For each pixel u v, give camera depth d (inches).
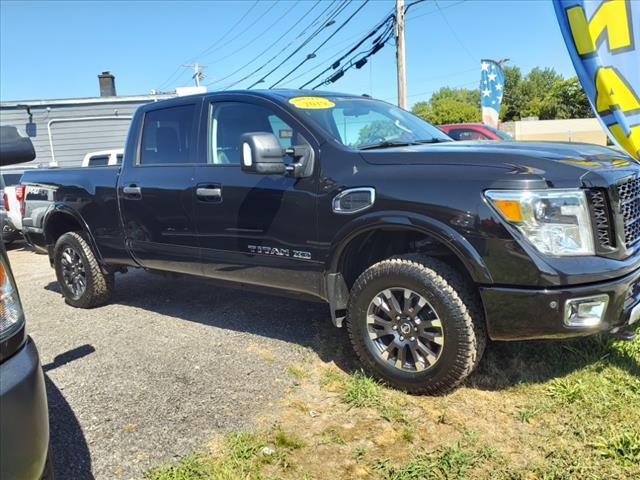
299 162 131.4
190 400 124.6
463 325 111.0
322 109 145.8
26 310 209.2
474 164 111.1
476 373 127.7
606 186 106.2
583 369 125.5
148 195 169.2
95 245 192.9
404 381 120.5
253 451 102.5
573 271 101.7
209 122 158.7
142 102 629.0
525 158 109.0
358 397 119.4
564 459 95.1
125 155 182.4
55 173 209.5
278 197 136.2
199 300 208.1
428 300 114.3
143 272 263.7
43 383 73.5
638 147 173.8
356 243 128.5
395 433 107.0
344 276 132.6
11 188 359.6
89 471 99.3
